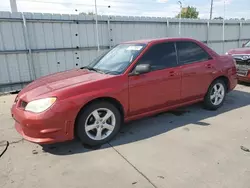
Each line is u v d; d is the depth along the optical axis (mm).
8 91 7316
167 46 3857
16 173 2625
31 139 2869
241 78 6496
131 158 2861
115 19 8852
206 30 11688
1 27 6848
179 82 3889
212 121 4000
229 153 2879
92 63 4203
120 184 2363
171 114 4414
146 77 3480
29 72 7570
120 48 4098
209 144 3143
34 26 7391
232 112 4453
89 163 2789
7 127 4047
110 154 2982
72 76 3504
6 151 3148
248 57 6246
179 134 3504
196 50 4234
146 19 9578
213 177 2408
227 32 12625
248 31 13648
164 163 2711
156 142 3268
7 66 7168
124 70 3365
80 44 8359
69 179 2482
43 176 2553
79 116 3012
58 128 2846
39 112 2771
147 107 3596
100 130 3230
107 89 3131
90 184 2385
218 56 4551
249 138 3293
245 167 2564
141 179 2430
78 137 3129
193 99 4227
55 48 7902
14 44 7145
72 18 8000
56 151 3113
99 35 8680
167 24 10195
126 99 3334
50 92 2893
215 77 4395
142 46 3697
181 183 2334
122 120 3475
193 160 2750
